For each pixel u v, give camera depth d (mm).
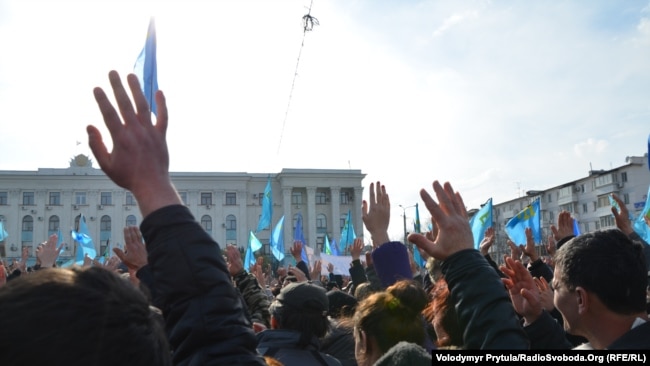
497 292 1771
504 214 77562
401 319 2682
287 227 55906
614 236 2281
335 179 57469
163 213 1517
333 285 10039
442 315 2609
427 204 1928
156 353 1104
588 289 2189
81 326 972
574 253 2279
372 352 2717
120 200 54062
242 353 1532
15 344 915
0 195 52250
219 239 55312
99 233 53156
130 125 1533
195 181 55969
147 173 1535
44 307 961
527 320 2482
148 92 4648
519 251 6004
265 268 43906
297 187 56781
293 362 3209
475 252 1864
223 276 1562
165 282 1506
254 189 57844
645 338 2061
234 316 1554
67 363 938
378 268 3496
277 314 3463
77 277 1064
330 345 4078
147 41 4770
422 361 2049
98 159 1522
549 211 69562
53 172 53344
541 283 3219
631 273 2152
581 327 2289
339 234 56594
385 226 3820
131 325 1056
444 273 1893
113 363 999
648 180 56594
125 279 1176
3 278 4789
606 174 59406
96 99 1504
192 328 1478
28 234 51969
